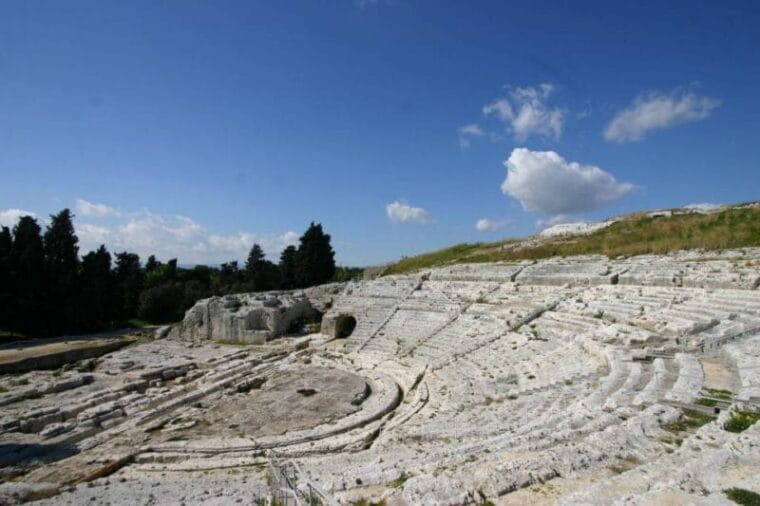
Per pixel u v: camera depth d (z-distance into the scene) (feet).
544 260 172.76
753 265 107.24
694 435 36.37
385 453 54.08
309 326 183.73
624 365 68.64
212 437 78.59
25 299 189.78
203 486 55.52
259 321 172.86
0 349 149.69
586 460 34.83
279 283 294.05
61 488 58.49
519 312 127.65
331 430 79.77
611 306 108.68
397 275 210.59
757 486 25.48
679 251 138.82
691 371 58.49
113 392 102.73
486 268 177.27
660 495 25.71
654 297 106.22
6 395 99.60
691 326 78.33
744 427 37.99
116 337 183.01
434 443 55.77
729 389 50.98
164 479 62.08
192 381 119.65
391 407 93.56
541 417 55.42
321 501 34.73
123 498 50.85
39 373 127.44
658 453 35.83
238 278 291.79
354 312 174.60
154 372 119.55
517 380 87.92
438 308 154.40
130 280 249.96
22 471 66.08
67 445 76.23
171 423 85.81
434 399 91.15
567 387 69.31
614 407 49.32
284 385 110.22
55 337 188.96
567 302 123.24
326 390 105.40
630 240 168.86
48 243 207.31
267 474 56.80
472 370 104.17
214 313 175.32
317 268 266.98
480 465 36.99
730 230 144.15
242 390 110.22
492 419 61.93
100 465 68.03
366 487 36.78
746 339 68.44
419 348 131.54
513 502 29.76
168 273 275.39
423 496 30.89
